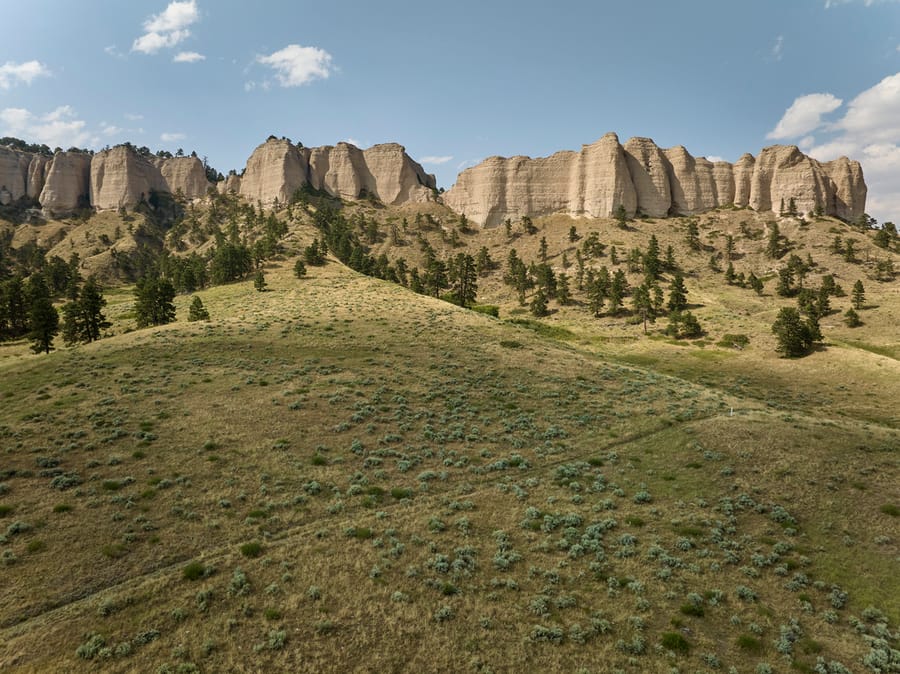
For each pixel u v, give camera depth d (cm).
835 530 3066
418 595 2502
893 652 2141
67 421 4350
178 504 3200
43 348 8475
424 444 4350
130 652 2109
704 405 5528
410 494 3534
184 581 2538
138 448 3906
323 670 2053
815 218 19850
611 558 2827
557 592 2552
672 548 2922
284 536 2989
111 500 3188
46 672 1994
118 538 2855
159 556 2733
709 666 2100
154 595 2430
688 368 9225
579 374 6556
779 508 3284
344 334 7981
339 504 3331
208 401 4975
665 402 5556
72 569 2588
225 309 10362
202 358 6431
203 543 2867
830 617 2372
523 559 2822
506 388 5869
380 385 5766
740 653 2172
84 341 8812
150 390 5178
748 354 9712
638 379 6569
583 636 2248
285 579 2580
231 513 3161
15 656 2062
